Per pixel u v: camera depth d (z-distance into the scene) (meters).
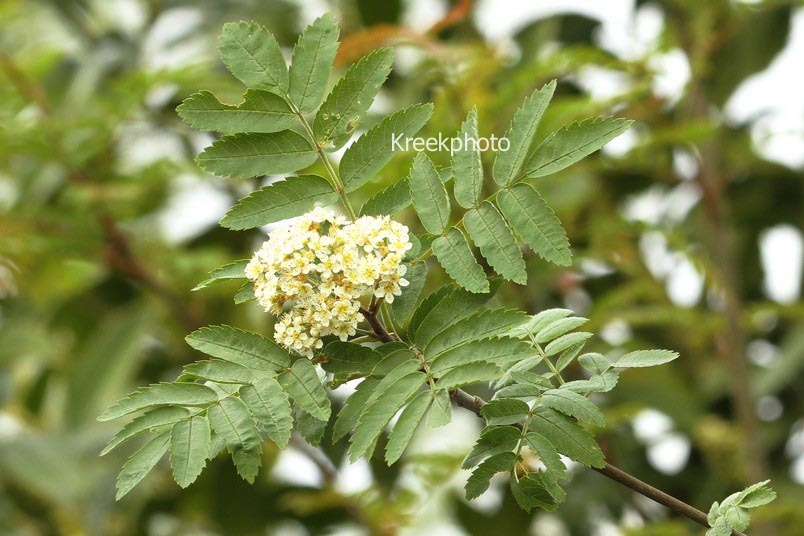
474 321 1.21
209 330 1.23
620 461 2.06
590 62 1.82
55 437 2.02
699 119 2.01
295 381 1.22
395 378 1.21
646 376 2.04
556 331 1.25
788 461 2.11
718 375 2.15
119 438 1.20
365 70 1.25
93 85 2.07
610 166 1.94
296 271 1.22
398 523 1.85
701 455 2.10
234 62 1.25
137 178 1.92
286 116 1.25
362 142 1.25
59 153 1.89
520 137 1.23
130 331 2.07
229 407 1.21
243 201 1.25
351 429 1.21
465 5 1.87
